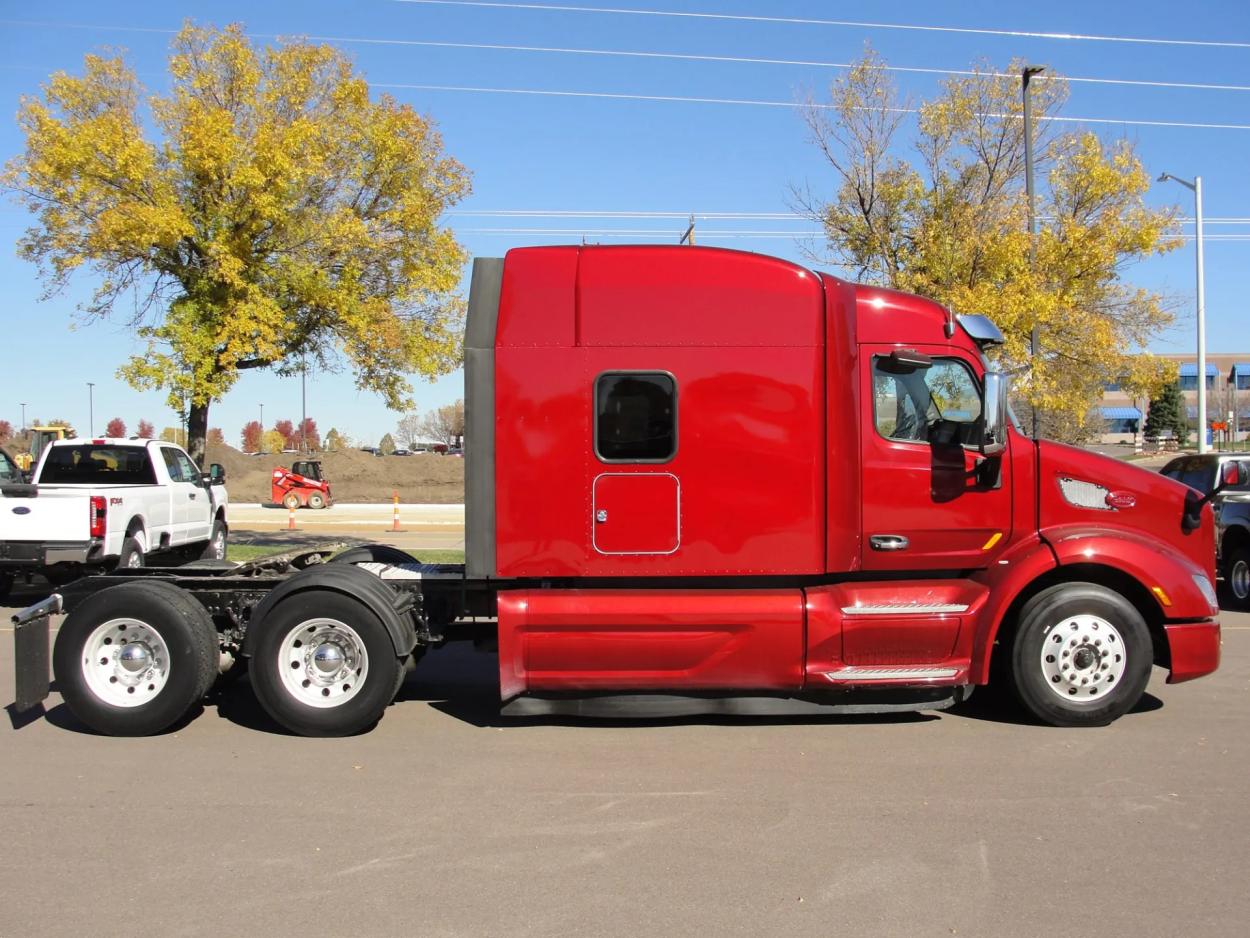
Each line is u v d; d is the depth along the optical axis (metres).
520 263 6.43
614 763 5.95
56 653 6.52
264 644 6.45
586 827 4.88
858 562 6.55
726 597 6.34
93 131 13.70
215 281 14.95
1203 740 6.36
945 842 4.66
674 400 6.34
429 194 16.72
